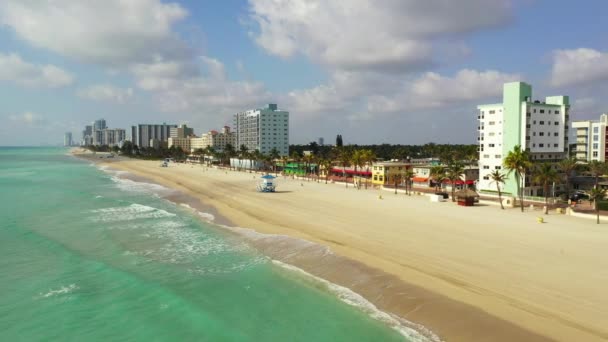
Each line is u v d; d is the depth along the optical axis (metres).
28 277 32.84
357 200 72.31
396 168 102.12
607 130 108.19
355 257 35.94
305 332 23.16
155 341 22.53
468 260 33.94
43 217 58.25
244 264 36.12
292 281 31.56
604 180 77.62
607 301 25.08
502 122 79.44
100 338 23.03
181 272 34.12
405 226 47.97
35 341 22.81
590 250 36.41
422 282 29.38
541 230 45.16
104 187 100.88
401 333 22.69
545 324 22.42
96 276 32.97
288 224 51.41
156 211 63.81
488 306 24.95
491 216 54.69
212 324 24.34
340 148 161.00
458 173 72.38
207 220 56.62
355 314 25.36
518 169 63.81
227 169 172.88
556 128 80.69
